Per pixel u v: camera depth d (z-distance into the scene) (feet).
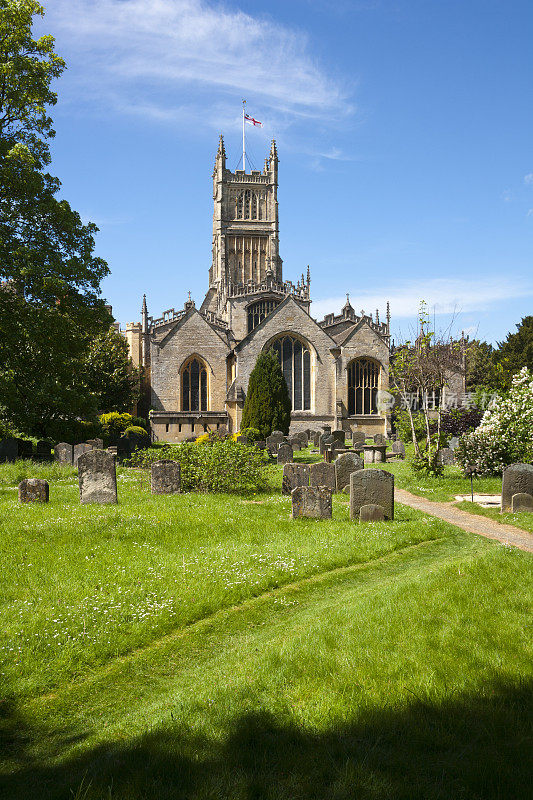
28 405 94.48
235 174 306.96
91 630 25.39
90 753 16.56
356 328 199.31
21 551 36.14
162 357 192.03
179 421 184.14
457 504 61.57
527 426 78.89
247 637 25.98
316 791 13.94
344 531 44.55
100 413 178.29
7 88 90.68
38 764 16.70
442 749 15.46
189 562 35.32
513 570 31.81
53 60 95.40
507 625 23.50
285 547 39.70
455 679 19.01
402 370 95.14
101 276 99.04
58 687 21.59
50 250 91.15
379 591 29.50
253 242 305.12
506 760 14.75
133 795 13.83
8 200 90.48
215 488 63.87
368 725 16.46
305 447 145.38
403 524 48.08
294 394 196.24
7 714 19.67
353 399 202.49
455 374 165.99
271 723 16.98
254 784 14.23
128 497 57.31
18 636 24.31
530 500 54.49
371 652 21.22
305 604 30.37
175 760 15.21
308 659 21.09
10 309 89.15
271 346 192.75
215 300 305.32
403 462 106.93
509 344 214.48
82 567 33.60
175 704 18.92
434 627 23.45
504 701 17.61
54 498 55.52
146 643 25.26
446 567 33.06
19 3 91.50
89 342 100.22
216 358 195.42
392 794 13.69
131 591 29.99
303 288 272.92
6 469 75.00
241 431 141.28
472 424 119.96
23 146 85.81
